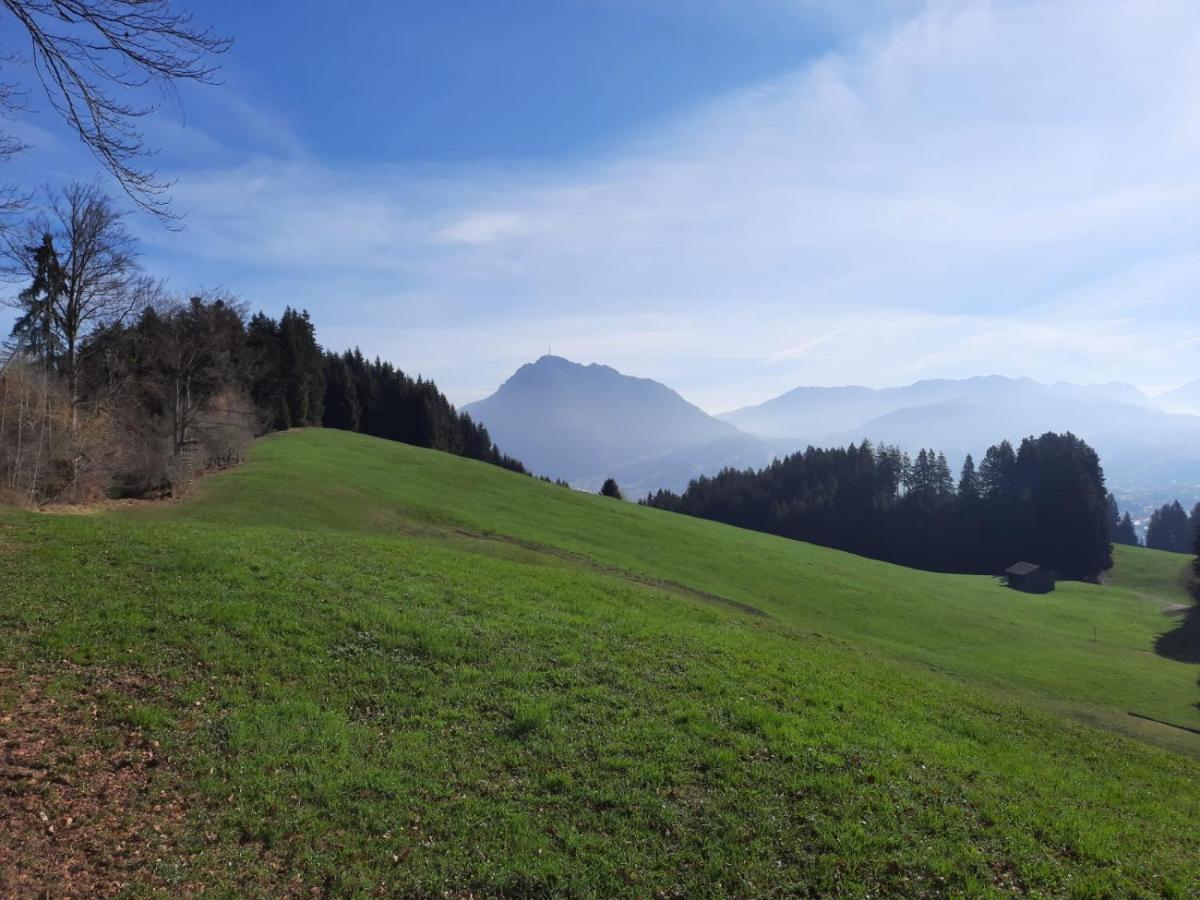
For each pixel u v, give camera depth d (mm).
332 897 6965
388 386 117312
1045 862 8461
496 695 11828
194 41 7418
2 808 7418
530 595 18922
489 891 7312
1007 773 11195
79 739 9047
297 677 11781
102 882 6680
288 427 85625
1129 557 114812
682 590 39125
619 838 8250
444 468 70375
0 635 11617
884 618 46562
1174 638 61406
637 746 10328
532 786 9195
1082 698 34219
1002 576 96188
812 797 9312
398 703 11312
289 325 88062
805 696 13227
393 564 19922
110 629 12469
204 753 9195
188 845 7430
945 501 128125
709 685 12969
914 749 11328
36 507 33719
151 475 44844
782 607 43438
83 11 6848
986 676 35625
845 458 151625
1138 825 10062
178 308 52156
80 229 38938
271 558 18219
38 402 37781
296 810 8242
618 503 77750
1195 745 24844
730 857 8023
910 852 8312
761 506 146250
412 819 8320
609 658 14016
